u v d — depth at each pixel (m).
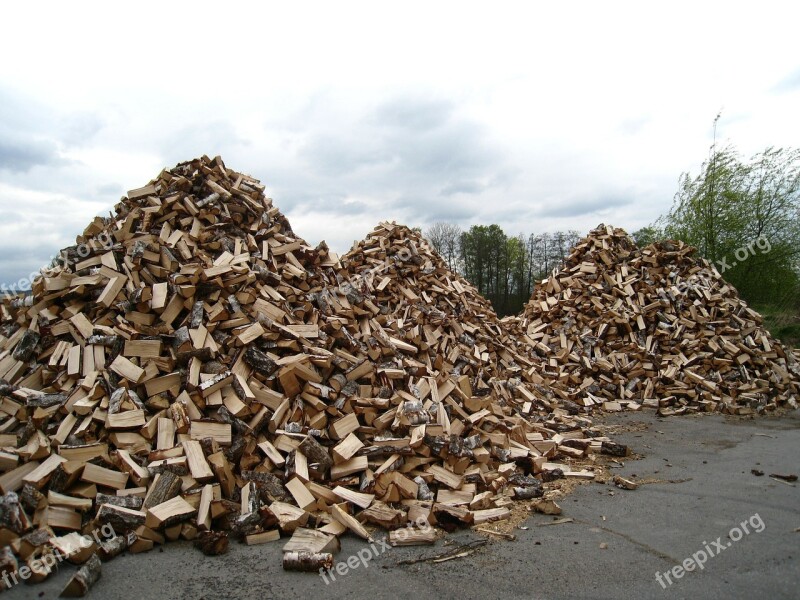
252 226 6.86
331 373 5.19
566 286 12.53
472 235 34.06
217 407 4.38
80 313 4.92
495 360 8.78
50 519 3.25
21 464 3.48
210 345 4.76
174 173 6.87
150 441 4.05
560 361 10.59
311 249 7.18
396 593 2.95
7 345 4.79
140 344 4.59
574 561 3.34
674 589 2.96
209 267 5.67
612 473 5.39
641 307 10.98
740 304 11.01
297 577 3.13
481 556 3.44
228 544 3.55
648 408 9.20
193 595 2.89
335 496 4.09
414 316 8.06
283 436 4.41
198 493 3.72
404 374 5.52
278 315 5.52
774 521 3.94
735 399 9.11
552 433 6.61
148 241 5.66
